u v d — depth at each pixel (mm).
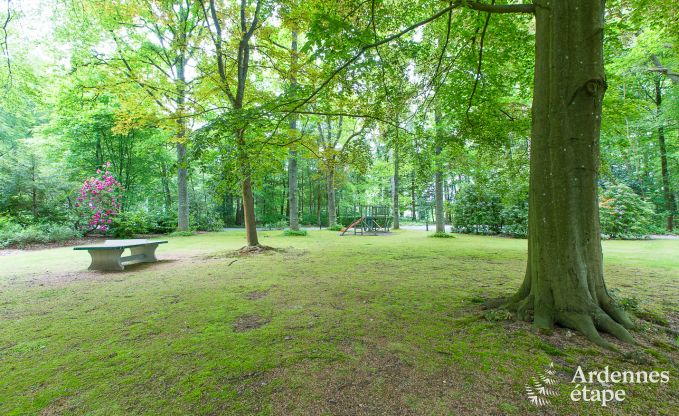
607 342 2572
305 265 6906
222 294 4465
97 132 17859
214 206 22953
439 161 9672
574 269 2936
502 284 4867
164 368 2285
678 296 4000
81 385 2062
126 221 15141
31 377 2176
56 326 3203
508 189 8500
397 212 21125
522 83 6891
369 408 1768
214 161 6574
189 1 12258
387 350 2545
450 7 3938
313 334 2914
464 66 5922
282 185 31641
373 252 9039
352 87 5375
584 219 2980
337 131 18828
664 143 16688
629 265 6402
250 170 6574
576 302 2904
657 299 3855
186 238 14609
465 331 2926
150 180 21906
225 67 9031
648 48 9734
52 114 16750
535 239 3186
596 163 2990
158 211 18859
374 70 5539
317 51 4484
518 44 5777
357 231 19031
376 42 4414
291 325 3162
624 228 12922
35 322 3328
